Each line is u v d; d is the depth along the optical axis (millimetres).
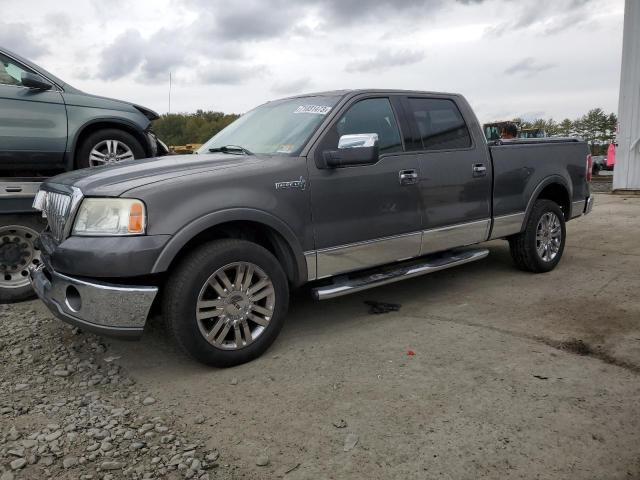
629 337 3938
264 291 3695
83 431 2863
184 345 3395
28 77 5309
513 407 2980
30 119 5367
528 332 4105
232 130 4906
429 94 4930
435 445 2646
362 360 3688
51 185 3963
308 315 4688
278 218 3719
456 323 4359
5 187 4898
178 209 3328
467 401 3066
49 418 3008
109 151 5977
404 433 2762
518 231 5555
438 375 3412
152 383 3445
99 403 3176
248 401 3160
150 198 3264
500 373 3408
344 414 2973
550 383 3254
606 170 26984
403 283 5641
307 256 3916
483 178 5098
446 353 3756
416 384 3301
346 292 4109
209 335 3455
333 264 4094
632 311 4512
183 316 3342
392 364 3604
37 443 2748
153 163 3936
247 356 3650
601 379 3291
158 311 3635
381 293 5297
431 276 5895
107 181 3457
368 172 4238
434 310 4715
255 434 2803
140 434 2818
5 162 5312
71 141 5621
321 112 4266
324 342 4039
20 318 4727
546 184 5738
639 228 8578
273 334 3770
